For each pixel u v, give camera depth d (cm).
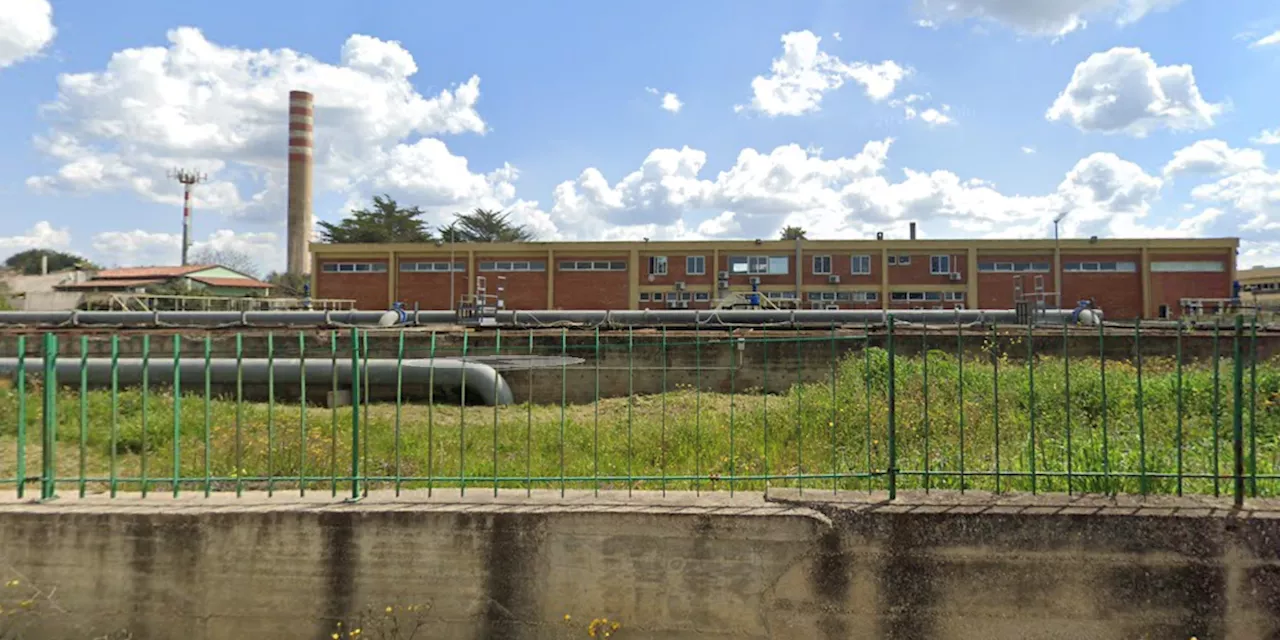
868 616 388
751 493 426
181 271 5266
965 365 1058
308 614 400
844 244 4428
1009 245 4328
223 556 403
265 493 436
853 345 1330
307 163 6912
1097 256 4294
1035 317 2058
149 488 478
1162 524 384
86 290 4534
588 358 1334
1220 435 612
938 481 450
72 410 904
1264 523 381
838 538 391
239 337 444
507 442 755
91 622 407
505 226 7100
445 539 399
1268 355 1166
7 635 405
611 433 780
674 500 412
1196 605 381
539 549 397
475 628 397
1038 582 384
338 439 764
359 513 400
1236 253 4203
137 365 1180
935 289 4369
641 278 4512
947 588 386
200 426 821
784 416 807
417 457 691
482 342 1384
